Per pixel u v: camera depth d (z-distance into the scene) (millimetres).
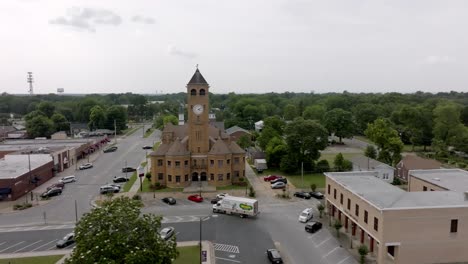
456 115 135500
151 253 34000
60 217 65812
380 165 89938
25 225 61969
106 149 136625
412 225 46438
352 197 55844
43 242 54719
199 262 47250
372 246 50688
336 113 152375
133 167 107500
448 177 66812
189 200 75062
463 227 47438
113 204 39188
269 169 104375
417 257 46938
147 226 36938
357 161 99812
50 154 98125
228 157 85375
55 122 183500
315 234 57469
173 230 57125
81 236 35438
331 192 65500
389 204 48281
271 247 52500
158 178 85250
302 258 48938
